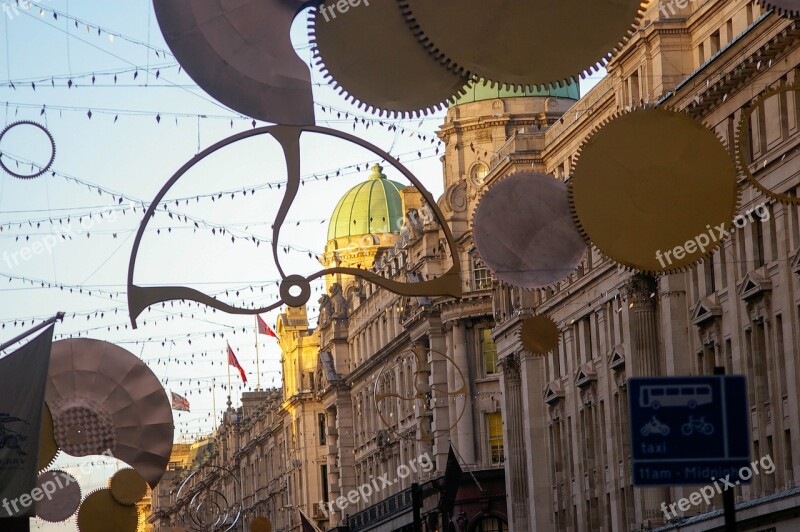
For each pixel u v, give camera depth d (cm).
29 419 2202
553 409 7269
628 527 6262
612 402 6425
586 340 6825
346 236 12269
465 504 8419
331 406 11688
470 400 8694
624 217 1572
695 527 5353
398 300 9681
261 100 1474
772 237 4878
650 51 5678
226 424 16712
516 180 1623
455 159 8881
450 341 8812
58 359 2255
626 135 1572
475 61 1454
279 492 14088
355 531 10875
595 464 6719
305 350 13225
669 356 5619
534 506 7369
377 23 1454
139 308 1493
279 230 1490
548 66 1459
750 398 5050
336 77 1457
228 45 1473
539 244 1623
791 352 4731
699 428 1442
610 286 6353
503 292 7744
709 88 5075
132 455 2261
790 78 4712
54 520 2733
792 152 4678
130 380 2277
